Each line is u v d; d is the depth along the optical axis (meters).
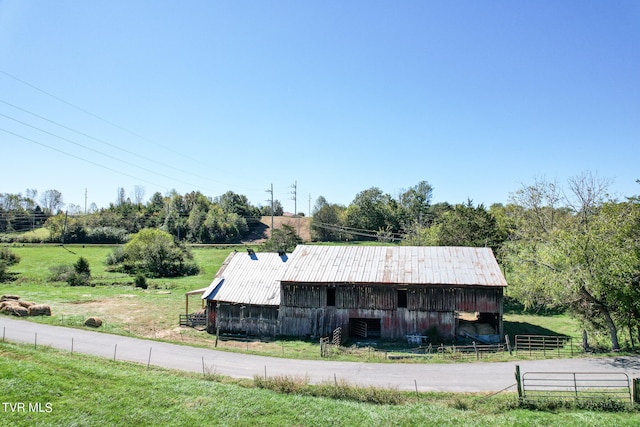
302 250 46.00
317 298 40.50
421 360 30.48
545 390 23.31
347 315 39.88
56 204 190.62
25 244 104.25
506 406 21.44
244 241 125.69
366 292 39.69
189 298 58.75
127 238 114.81
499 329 37.78
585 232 31.20
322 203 140.75
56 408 19.58
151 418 19.34
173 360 29.75
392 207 131.25
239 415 19.92
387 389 23.58
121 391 21.86
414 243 71.69
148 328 41.91
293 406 21.02
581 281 30.03
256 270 45.75
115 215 130.38
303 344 37.09
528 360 29.92
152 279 76.31
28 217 135.38
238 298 41.81
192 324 44.41
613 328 31.78
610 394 22.39
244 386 24.05
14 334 34.19
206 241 122.12
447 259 41.94
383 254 43.88
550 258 32.19
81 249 100.81
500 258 59.00
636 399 21.30
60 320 41.19
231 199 155.25
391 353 33.56
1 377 21.81
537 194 53.12
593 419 19.64
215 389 22.86
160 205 156.25
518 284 39.47
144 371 25.91
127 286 68.44
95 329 38.25
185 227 124.62
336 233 117.69
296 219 149.38
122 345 33.12
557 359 29.84
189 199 155.88
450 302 38.22
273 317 41.22
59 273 71.56
